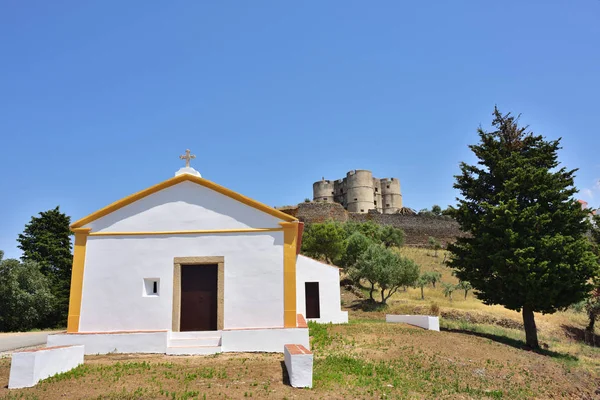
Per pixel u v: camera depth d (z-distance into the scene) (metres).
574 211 18.22
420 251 54.16
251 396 8.62
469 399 10.57
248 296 13.77
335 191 82.12
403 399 9.69
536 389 12.28
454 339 16.75
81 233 14.20
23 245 36.25
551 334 26.19
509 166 19.36
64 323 31.95
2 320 27.77
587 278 17.94
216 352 12.87
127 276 13.92
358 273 32.97
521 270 17.34
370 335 16.41
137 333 13.11
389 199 79.81
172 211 14.43
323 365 11.76
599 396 12.71
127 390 8.96
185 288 14.08
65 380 9.75
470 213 19.98
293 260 13.99
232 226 14.29
